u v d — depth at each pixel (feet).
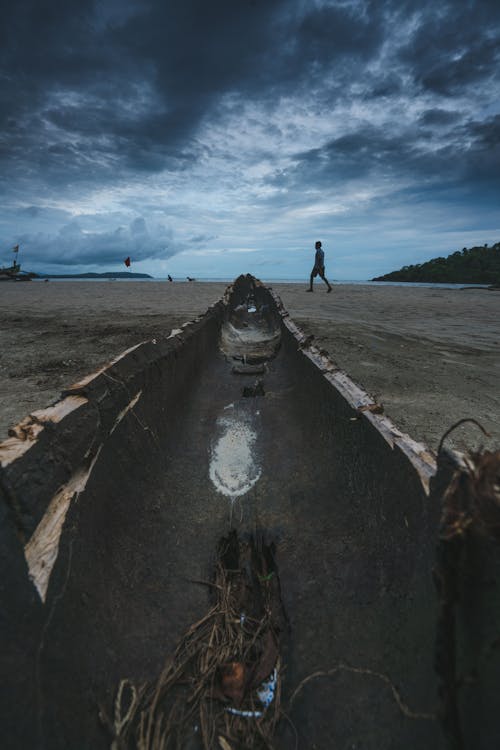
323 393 12.78
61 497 6.55
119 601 7.14
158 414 12.58
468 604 4.22
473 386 18.53
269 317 43.42
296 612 7.85
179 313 43.80
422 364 22.53
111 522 8.04
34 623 4.86
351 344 27.48
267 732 6.13
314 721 6.07
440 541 4.44
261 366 24.63
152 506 9.83
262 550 9.78
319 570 8.41
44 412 7.36
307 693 6.46
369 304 55.36
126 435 9.84
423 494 6.06
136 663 6.58
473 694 4.04
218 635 7.54
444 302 59.88
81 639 5.76
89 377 8.92
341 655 6.64
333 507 9.86
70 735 4.77
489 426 13.99
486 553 4.00
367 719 5.64
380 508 7.83
